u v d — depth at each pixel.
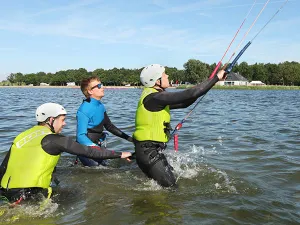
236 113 14.16
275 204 3.66
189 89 4.21
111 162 5.70
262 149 6.47
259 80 121.62
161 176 4.34
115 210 3.57
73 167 5.35
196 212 3.47
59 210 3.58
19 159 3.76
